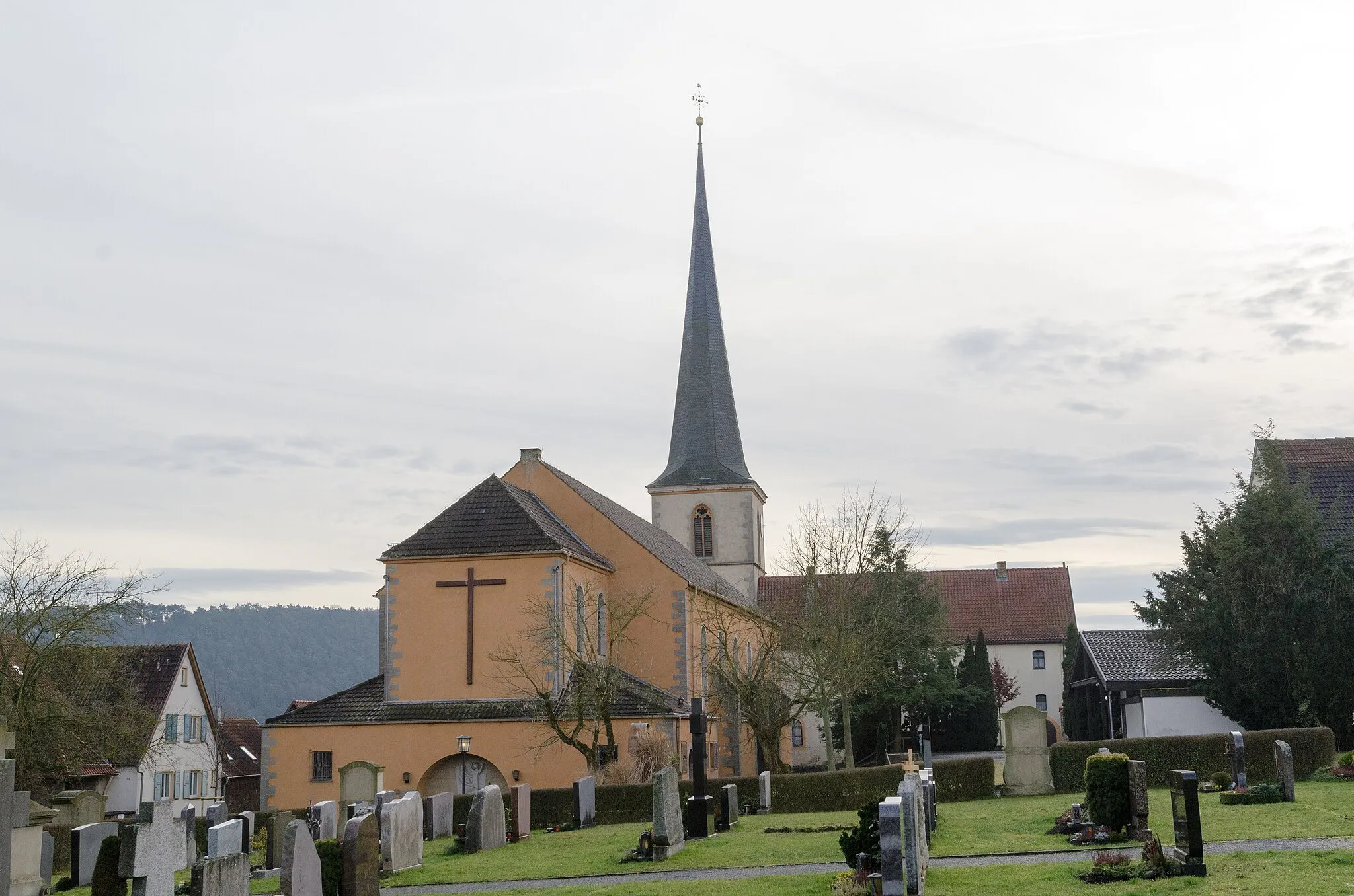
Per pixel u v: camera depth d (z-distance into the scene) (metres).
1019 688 90.50
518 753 44.22
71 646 47.62
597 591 51.97
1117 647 54.03
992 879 19.66
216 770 74.50
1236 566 42.03
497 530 47.69
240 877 20.05
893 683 66.50
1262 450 45.06
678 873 23.34
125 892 22.23
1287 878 18.16
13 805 24.17
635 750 41.00
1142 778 23.28
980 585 95.19
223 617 182.12
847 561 57.09
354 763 39.62
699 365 88.06
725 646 51.84
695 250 89.62
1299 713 40.62
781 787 36.72
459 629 46.66
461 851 29.33
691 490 86.06
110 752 50.38
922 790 21.36
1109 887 18.44
